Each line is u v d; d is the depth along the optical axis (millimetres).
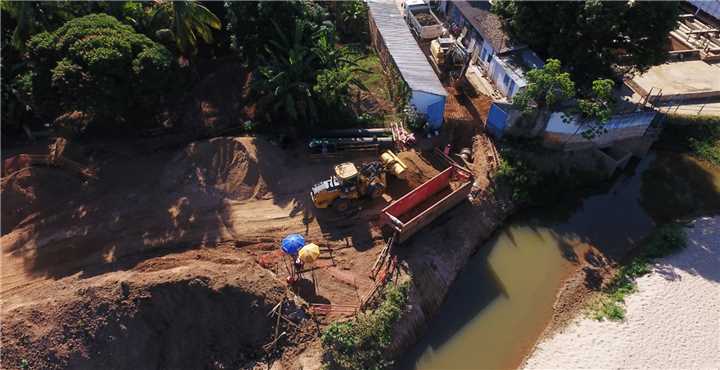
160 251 28672
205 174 32438
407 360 26547
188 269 25891
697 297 29641
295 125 36562
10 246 28453
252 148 33438
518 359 26844
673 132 40312
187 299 24984
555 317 28891
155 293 24656
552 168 36375
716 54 47031
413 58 39219
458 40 46438
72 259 27984
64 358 22984
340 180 30234
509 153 35438
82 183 31797
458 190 31125
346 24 47000
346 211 31516
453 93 40406
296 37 34938
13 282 26672
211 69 40656
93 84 29812
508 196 34438
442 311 28922
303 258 26203
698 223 34375
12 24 35969
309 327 25438
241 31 36438
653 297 29656
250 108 37375
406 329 26688
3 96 34344
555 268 31578
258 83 34688
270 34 36250
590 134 35250
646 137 37750
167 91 33344
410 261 28891
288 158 34469
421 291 28234
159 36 35062
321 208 31453
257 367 24359
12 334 22734
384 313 25641
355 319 25594
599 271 31406
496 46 40031
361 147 35250
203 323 25000
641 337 27656
